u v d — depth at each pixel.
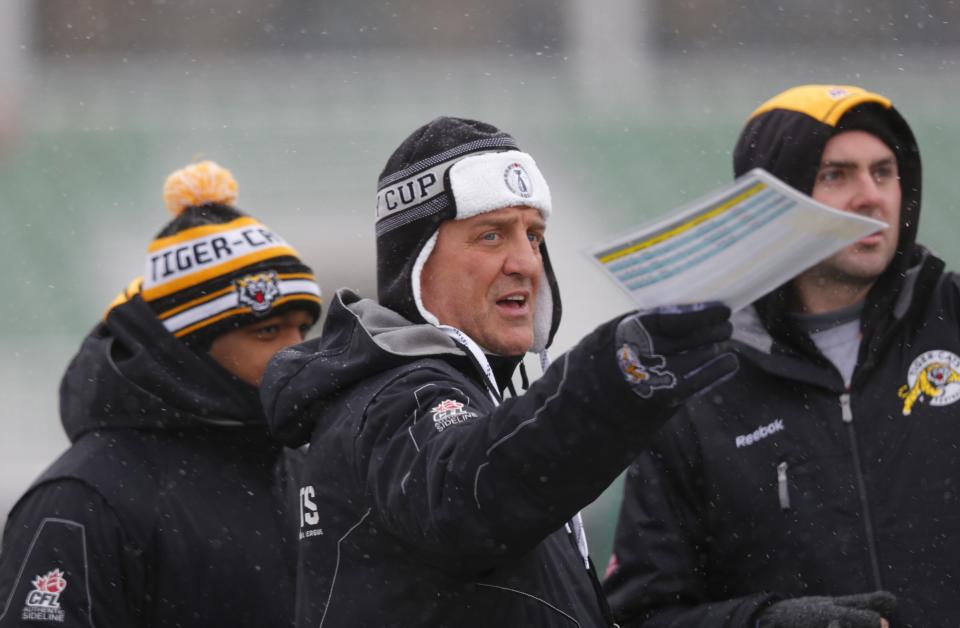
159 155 39.59
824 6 47.44
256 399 10.90
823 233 5.57
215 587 10.14
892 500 9.42
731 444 9.87
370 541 7.24
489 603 7.09
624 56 45.72
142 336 10.80
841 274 9.80
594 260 5.84
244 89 42.59
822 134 9.98
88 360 10.84
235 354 10.95
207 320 10.88
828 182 10.12
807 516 9.52
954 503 9.34
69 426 10.84
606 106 42.81
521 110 42.44
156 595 10.03
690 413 10.03
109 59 45.62
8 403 31.47
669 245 5.72
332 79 43.62
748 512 9.73
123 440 10.47
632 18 46.41
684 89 43.94
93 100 41.91
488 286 7.88
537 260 8.03
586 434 6.06
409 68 44.84
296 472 11.25
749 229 5.59
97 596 9.73
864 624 8.43
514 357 8.09
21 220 37.62
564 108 42.69
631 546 10.14
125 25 45.78
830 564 9.40
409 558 7.14
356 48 46.53
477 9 46.78
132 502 10.07
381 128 40.44
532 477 6.17
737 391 9.99
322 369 7.67
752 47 47.09
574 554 7.84
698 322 5.88
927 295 9.95
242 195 37.44
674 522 10.02
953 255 35.81
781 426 9.78
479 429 6.32
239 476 10.67
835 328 10.06
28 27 45.22
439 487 6.37
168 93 42.34
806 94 10.30
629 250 5.77
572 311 34.19
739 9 47.38
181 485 10.34
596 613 7.70
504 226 7.87
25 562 9.76
